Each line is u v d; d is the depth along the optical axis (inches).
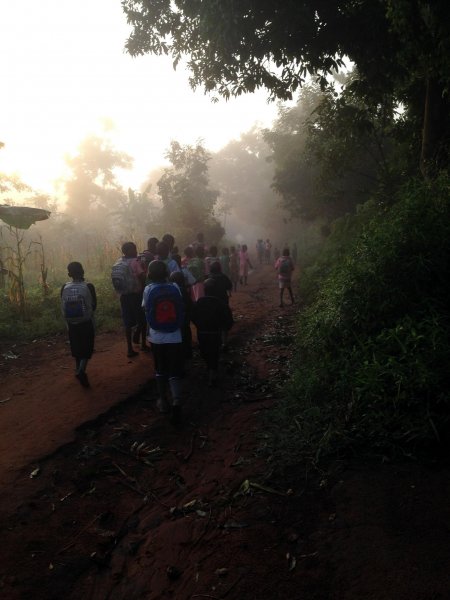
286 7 350.9
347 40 391.2
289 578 113.5
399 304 207.8
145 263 319.9
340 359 203.2
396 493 136.8
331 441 167.2
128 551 136.6
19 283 442.9
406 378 163.0
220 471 174.1
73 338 259.6
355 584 107.0
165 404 233.5
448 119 410.3
